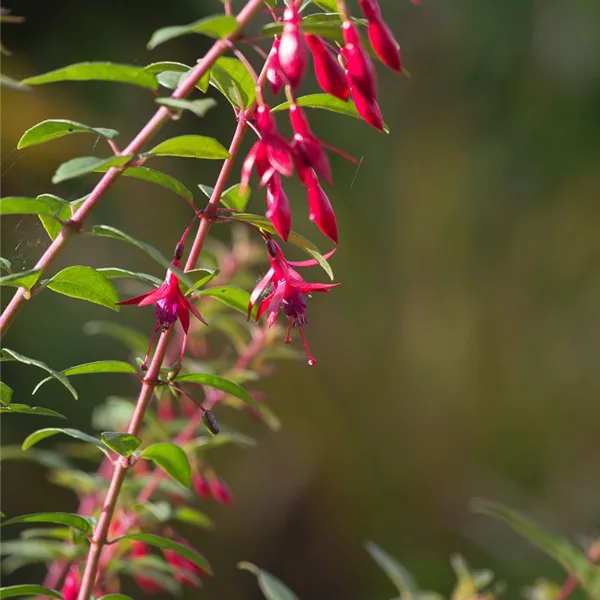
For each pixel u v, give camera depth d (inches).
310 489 386.3
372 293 403.9
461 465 405.4
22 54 295.4
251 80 92.7
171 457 103.3
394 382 412.5
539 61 357.7
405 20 369.1
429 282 406.6
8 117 282.5
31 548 149.4
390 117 381.4
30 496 301.0
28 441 103.3
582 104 354.9
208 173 337.4
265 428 383.6
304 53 83.8
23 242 208.4
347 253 394.9
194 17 317.4
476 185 381.4
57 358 293.0
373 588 374.0
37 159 279.1
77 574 135.6
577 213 377.7
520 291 405.7
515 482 404.8
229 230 344.2
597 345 399.2
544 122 362.6
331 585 380.2
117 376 307.6
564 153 363.9
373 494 395.9
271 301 102.0
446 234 392.8
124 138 305.4
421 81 375.6
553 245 388.2
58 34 303.9
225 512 360.8
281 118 334.0
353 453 400.2
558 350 409.1
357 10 245.6
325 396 400.2
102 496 157.8
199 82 95.7
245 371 162.1
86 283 97.9
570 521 383.9
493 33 357.1
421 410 412.5
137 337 170.2
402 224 393.4
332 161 370.6
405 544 387.5
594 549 151.5
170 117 87.5
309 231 376.8
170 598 320.2
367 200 386.3
